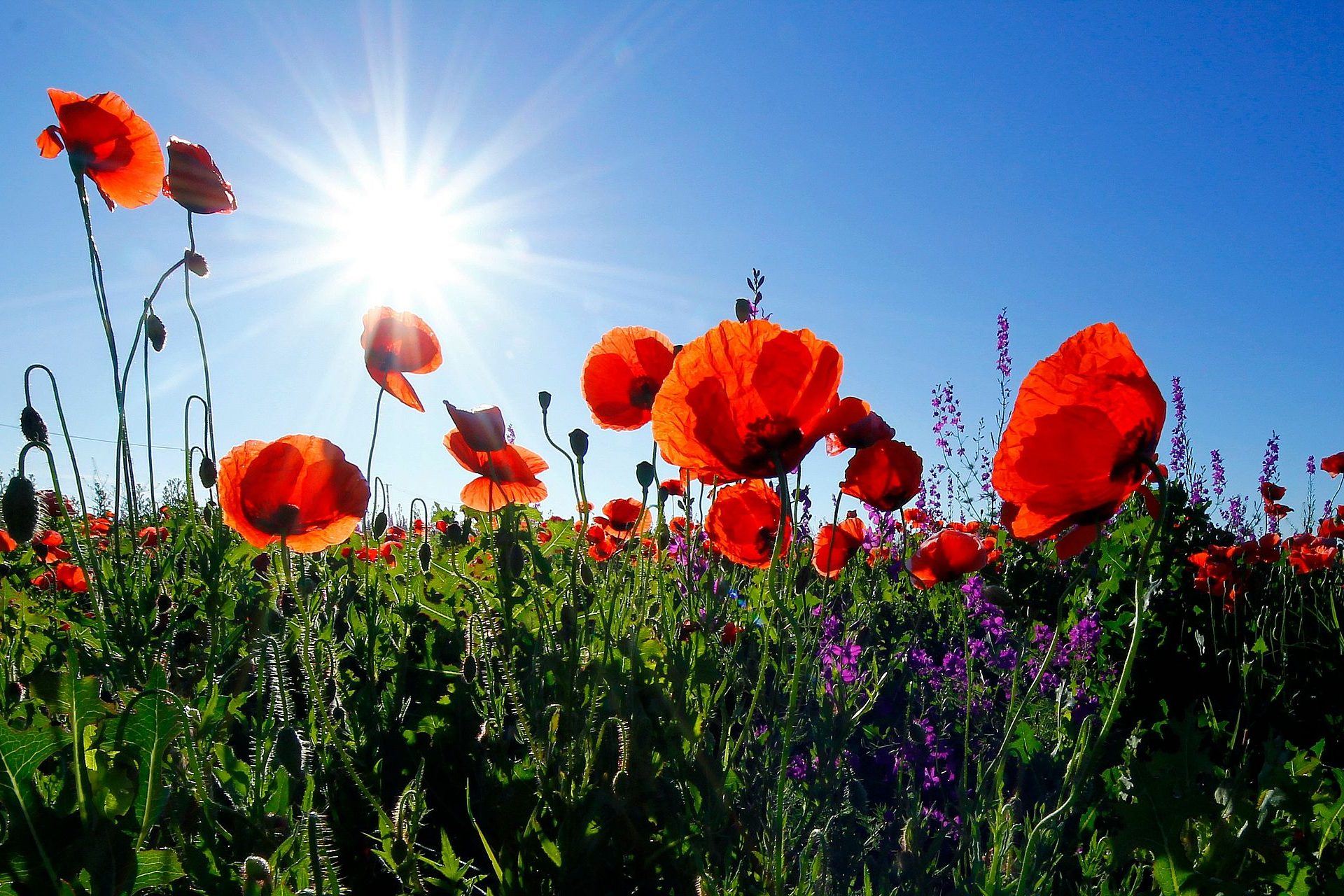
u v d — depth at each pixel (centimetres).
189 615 53
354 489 43
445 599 67
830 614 67
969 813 42
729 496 50
